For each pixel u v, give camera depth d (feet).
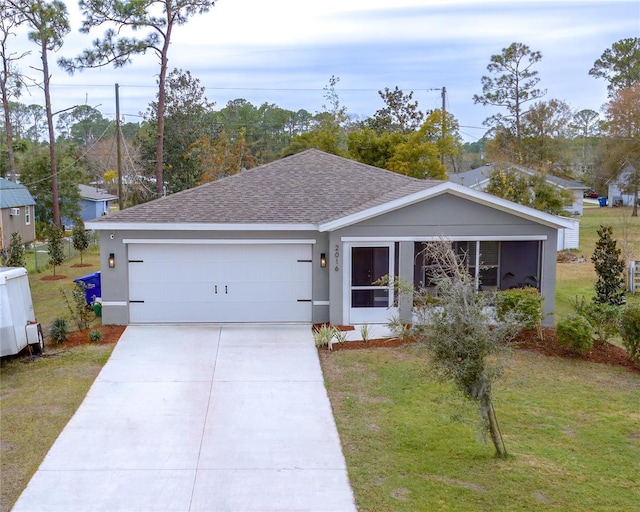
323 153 68.44
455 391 27.81
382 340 47.98
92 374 40.24
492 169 101.86
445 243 39.96
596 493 24.95
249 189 58.90
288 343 47.65
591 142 248.73
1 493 24.93
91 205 172.04
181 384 38.52
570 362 43.78
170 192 135.64
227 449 29.32
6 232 116.67
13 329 41.29
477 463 27.53
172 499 24.58
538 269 53.26
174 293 53.11
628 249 87.76
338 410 34.27
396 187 60.34
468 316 26.30
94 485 25.70
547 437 30.81
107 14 98.02
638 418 33.65
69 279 81.10
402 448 29.25
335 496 24.77
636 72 202.39
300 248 53.36
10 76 131.34
